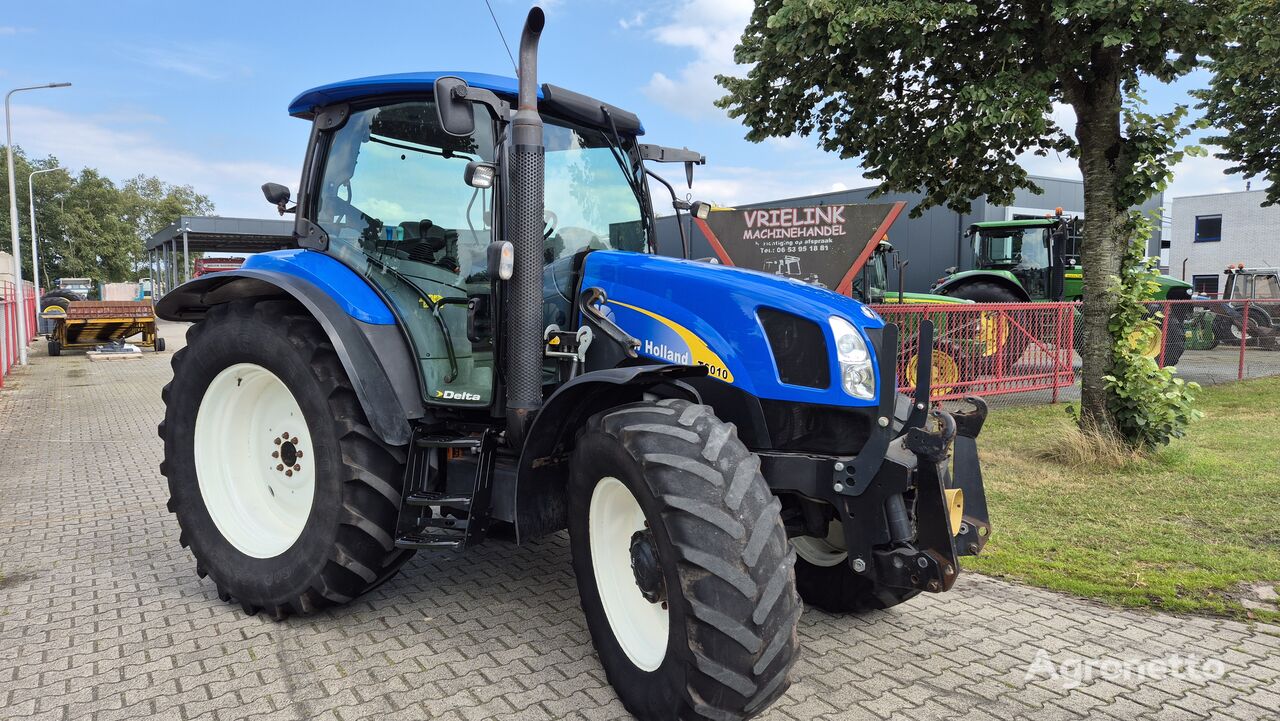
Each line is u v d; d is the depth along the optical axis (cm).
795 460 280
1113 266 635
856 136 672
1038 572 402
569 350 327
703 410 258
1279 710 272
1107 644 324
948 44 596
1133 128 610
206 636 329
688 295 307
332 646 318
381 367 331
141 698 276
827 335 284
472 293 337
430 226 345
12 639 326
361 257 360
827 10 555
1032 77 573
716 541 228
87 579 398
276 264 380
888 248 1195
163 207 8862
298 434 362
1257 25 592
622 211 378
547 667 300
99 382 1339
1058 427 796
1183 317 1188
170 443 381
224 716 264
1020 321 945
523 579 395
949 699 278
